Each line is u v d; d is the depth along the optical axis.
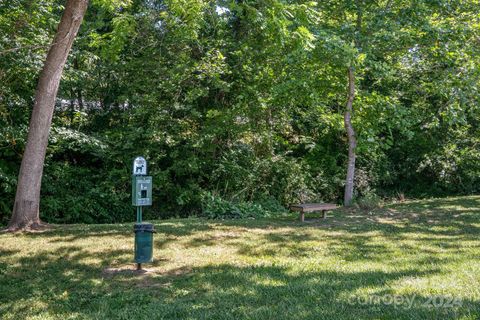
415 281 5.32
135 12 16.08
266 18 9.17
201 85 15.95
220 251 7.46
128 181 16.23
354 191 19.59
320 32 11.31
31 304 4.89
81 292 5.30
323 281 5.47
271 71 15.45
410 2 12.27
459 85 12.85
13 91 14.19
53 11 16.02
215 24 14.58
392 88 17.17
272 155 17.80
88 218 15.70
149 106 15.68
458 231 9.16
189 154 16.59
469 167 21.08
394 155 21.77
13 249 7.60
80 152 16.77
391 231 9.26
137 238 6.24
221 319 4.28
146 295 5.15
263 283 5.49
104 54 13.09
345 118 13.66
